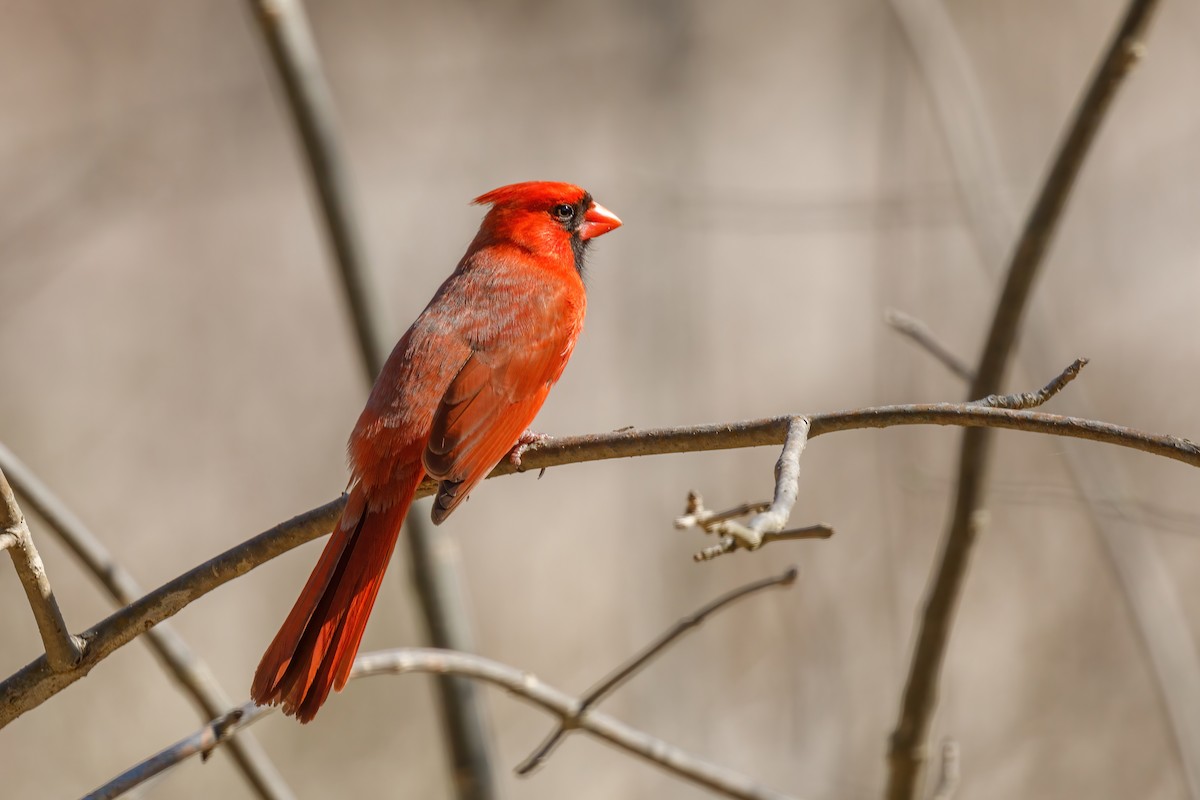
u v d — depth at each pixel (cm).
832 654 1139
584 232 727
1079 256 1297
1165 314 1262
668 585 1258
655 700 1221
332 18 1709
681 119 1606
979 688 1166
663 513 1299
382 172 1639
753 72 1652
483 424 598
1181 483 1201
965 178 902
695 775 629
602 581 1398
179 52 1655
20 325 1484
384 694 1265
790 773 1112
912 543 1168
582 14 1664
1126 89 1396
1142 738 1124
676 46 1620
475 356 617
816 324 1460
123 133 1602
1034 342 904
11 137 1587
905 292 1236
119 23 1658
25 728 1174
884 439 1181
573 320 669
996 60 1334
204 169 1612
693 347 1420
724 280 1488
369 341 784
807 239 1508
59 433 1405
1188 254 1297
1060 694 1150
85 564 596
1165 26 1415
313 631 527
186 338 1515
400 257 1540
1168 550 1172
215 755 1196
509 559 1415
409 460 575
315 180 786
